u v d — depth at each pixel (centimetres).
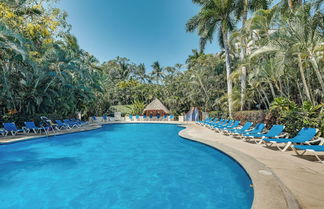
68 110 1880
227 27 1552
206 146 805
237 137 982
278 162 484
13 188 451
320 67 867
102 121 2625
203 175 529
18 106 1352
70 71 1822
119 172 561
